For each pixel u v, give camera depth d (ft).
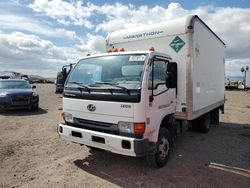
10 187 12.80
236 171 15.42
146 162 16.47
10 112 38.04
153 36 19.10
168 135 16.12
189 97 17.71
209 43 22.82
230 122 34.17
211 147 20.75
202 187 13.03
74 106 15.23
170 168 15.65
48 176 14.23
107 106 13.55
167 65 14.23
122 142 12.76
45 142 21.24
